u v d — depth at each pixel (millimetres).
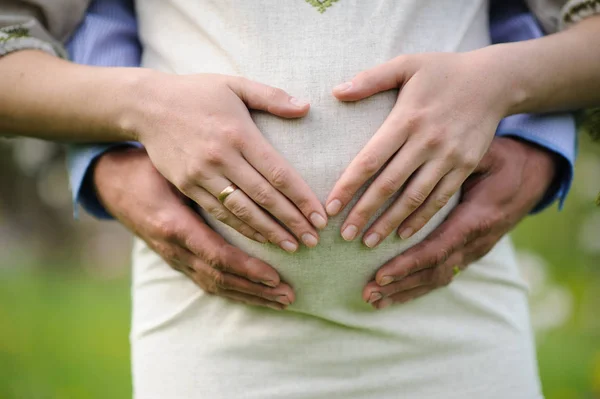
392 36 1120
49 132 1214
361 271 1121
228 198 1045
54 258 6344
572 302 3281
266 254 1111
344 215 1079
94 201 1362
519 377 1243
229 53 1137
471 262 1208
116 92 1111
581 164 3660
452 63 1067
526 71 1107
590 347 2873
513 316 1274
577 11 1229
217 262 1106
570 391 2506
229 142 1022
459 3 1201
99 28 1353
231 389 1160
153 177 1169
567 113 1272
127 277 5652
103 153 1257
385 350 1176
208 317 1193
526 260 3652
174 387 1195
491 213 1174
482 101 1062
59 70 1187
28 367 2918
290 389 1154
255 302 1147
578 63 1142
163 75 1108
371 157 1023
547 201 1333
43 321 3668
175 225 1128
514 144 1242
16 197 6332
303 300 1142
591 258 3705
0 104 1197
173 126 1059
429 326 1190
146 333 1253
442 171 1044
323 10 1124
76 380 2818
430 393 1188
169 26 1237
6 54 1225
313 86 1094
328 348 1165
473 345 1211
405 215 1068
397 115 1035
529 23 1328
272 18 1123
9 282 4801
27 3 1255
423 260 1115
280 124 1078
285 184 1025
